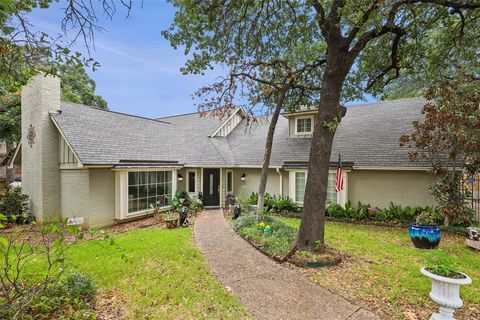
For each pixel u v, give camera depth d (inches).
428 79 378.3
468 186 363.9
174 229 382.3
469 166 347.9
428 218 346.9
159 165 483.8
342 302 173.6
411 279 206.1
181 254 265.0
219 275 216.5
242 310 164.1
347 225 404.2
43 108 425.1
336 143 502.6
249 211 475.2
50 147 430.9
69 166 422.0
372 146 458.3
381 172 432.8
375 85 391.9
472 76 341.7
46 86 430.0
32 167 441.1
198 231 366.9
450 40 339.0
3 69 213.3
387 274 216.7
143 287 193.3
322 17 266.5
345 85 404.8
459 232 339.3
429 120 349.7
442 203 355.3
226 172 594.9
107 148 435.2
